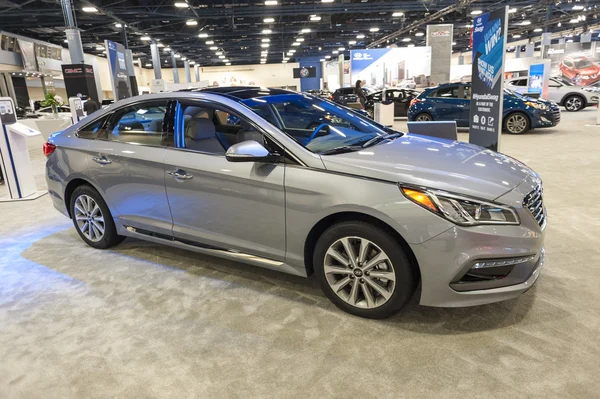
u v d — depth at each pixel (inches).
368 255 92.8
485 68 252.2
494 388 73.3
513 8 880.3
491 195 84.4
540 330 88.9
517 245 83.4
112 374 82.0
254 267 127.4
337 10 850.1
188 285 117.5
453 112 446.6
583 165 246.2
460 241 81.4
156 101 122.9
